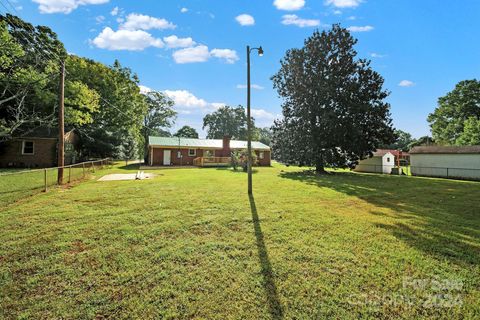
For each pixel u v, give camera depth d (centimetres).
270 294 255
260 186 1057
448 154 1836
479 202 771
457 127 3647
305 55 1934
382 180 1468
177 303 239
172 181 1184
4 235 417
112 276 288
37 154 1950
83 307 230
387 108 1870
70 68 2047
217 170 2030
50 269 302
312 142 1859
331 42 1889
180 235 430
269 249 373
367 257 348
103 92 2350
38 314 220
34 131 1966
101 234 428
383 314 225
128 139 2794
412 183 1322
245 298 248
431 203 748
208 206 651
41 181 1084
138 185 1027
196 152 2678
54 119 1719
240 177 1438
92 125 2411
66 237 411
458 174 1756
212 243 394
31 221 498
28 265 311
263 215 570
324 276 293
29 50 1584
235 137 5919
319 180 1386
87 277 285
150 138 2677
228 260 334
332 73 1847
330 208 656
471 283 281
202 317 220
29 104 1773
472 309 233
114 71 2512
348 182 1316
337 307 235
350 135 1773
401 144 6131
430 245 395
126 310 227
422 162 1998
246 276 291
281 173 1839
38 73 1537
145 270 304
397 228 484
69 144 2200
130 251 359
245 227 480
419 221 536
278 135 2205
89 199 723
